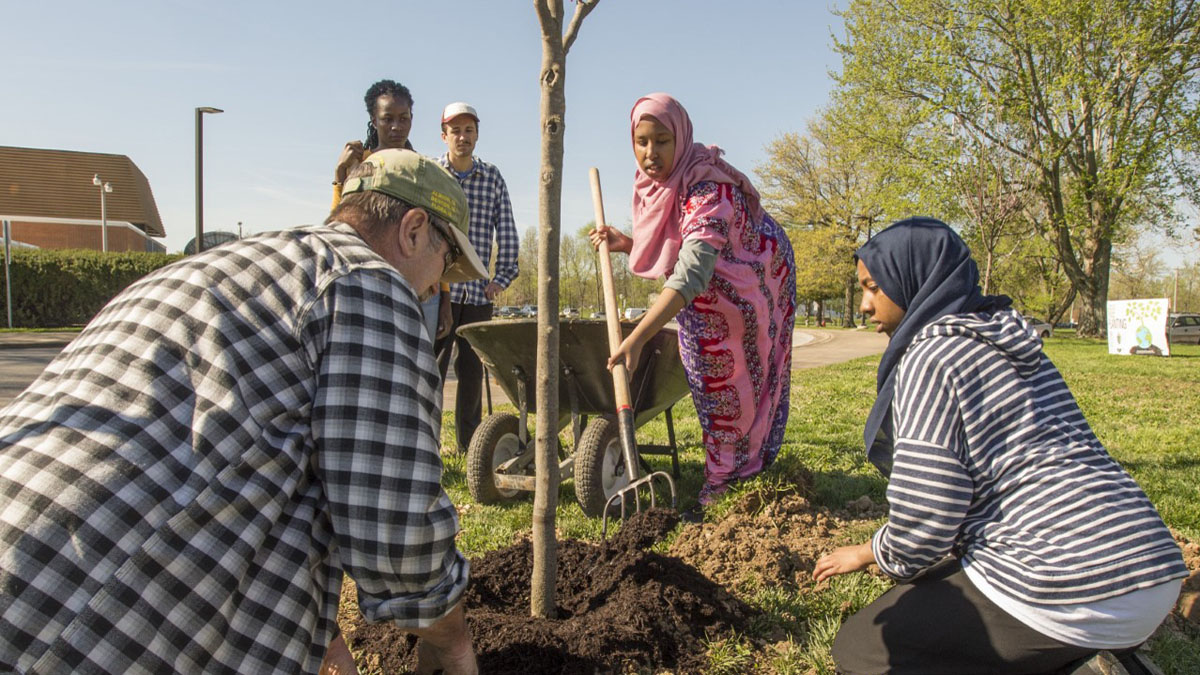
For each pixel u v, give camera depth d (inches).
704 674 104.9
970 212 1085.1
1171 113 1102.4
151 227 2461.9
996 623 80.5
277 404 58.2
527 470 195.0
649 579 118.7
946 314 86.0
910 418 82.4
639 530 130.6
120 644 53.2
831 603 121.8
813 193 1845.5
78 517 52.4
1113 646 76.9
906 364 84.1
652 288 2495.1
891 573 86.7
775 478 161.0
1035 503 79.1
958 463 80.3
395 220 69.7
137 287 62.1
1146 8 1049.5
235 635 57.9
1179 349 1095.6
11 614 50.9
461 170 219.9
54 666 51.6
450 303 212.4
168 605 54.6
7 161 2161.7
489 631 105.4
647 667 104.2
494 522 176.6
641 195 166.2
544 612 115.0
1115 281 2780.5
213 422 55.9
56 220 2128.4
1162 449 256.2
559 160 108.6
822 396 406.6
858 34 1155.9
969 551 83.7
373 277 62.7
